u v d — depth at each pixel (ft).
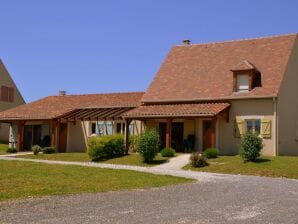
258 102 106.52
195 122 112.98
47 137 133.18
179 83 121.08
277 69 110.73
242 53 121.70
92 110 130.41
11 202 42.04
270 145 104.27
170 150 102.63
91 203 41.91
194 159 88.07
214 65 122.21
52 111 132.67
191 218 34.71
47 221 33.17
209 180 65.36
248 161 88.94
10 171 67.62
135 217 35.01
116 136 108.99
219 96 110.73
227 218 34.88
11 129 140.05
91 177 63.82
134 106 126.11
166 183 60.13
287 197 47.09
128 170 76.33
